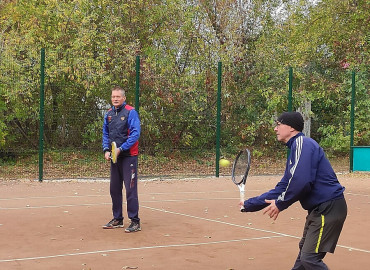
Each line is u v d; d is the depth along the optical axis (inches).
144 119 600.4
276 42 751.1
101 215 330.0
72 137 592.1
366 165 642.2
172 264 210.1
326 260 221.3
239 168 181.8
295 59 730.8
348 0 821.9
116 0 656.4
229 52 682.8
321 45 832.3
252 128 645.9
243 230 285.9
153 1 687.1
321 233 151.1
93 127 586.2
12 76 569.6
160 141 615.8
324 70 776.3
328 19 832.3
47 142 597.6
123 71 615.5
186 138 621.3
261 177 585.0
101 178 536.1
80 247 240.1
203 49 676.1
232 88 672.4
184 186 503.8
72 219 314.0
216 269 203.6
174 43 674.2
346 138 673.6
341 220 152.1
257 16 759.7
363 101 691.4
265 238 265.1
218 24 738.2
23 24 652.7
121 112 281.9
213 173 593.0
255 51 715.4
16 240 253.6
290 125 156.8
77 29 630.5
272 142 658.8
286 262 216.1
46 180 518.6
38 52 599.8
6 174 548.4
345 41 815.7
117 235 268.8
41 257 219.8
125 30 658.2
